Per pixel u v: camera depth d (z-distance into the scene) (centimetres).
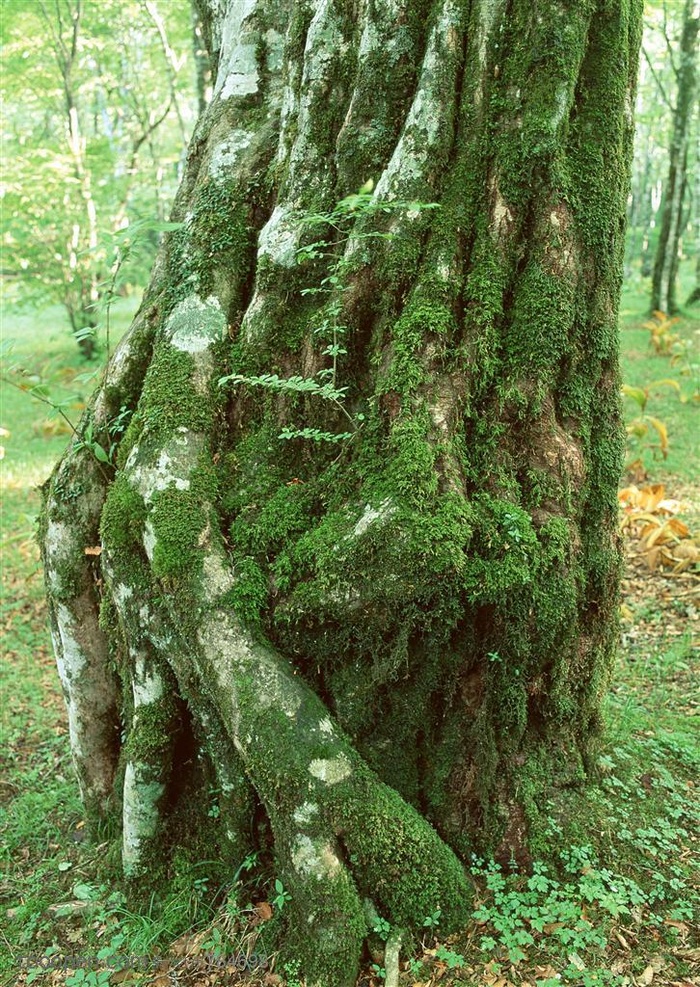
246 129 346
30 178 1303
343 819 263
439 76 289
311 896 260
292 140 327
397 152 292
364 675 280
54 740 461
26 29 1539
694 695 452
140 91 1947
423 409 274
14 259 1405
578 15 283
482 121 290
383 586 262
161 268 355
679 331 1485
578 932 272
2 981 295
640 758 367
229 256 330
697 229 2375
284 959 271
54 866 353
